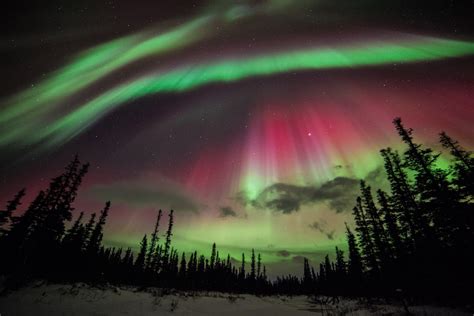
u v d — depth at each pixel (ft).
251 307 89.51
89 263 121.39
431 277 68.49
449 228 67.87
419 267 75.41
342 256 174.70
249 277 270.87
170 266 199.52
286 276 349.00
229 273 268.41
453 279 62.85
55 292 64.85
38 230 88.12
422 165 71.46
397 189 82.02
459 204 65.72
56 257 102.27
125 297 70.28
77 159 98.99
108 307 55.62
